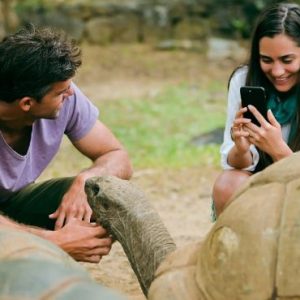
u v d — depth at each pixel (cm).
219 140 746
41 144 299
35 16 1324
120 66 1217
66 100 304
